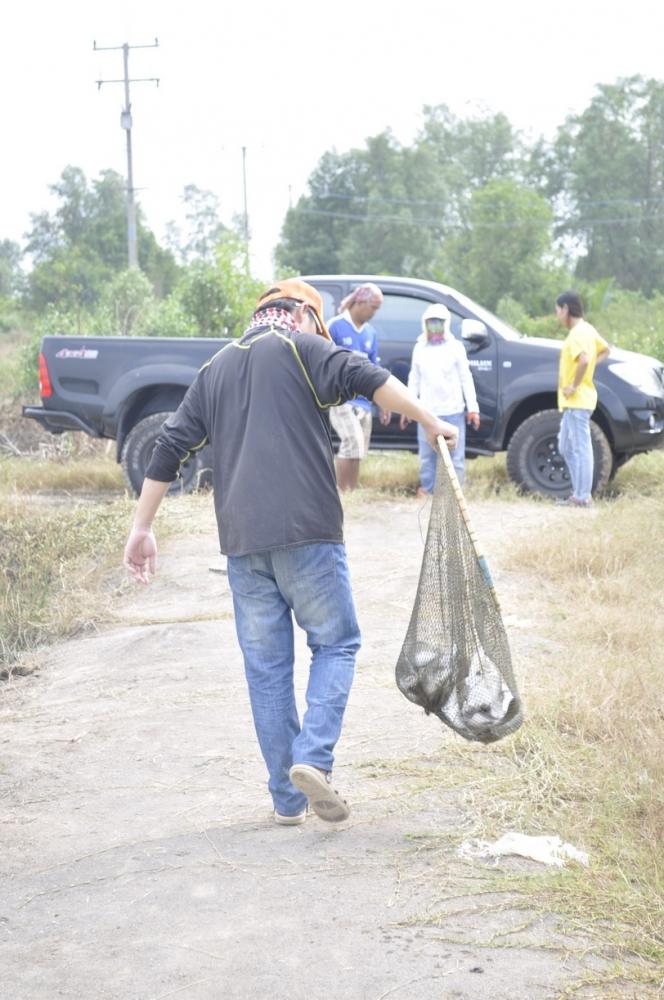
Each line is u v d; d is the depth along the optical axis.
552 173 89.25
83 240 76.31
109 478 12.48
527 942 2.88
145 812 3.89
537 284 69.69
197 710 4.97
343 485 9.92
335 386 3.45
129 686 5.46
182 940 2.96
